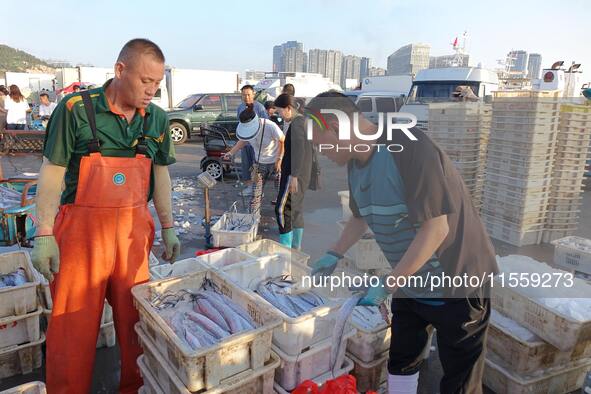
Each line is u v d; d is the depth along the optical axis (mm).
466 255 1766
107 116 2137
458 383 1995
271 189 5406
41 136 8508
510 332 2613
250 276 3135
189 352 1967
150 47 2037
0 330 2701
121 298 2418
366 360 2561
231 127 12398
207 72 19781
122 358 2555
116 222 2262
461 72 8859
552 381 2668
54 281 2270
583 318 2395
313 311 2287
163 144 2430
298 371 2334
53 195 2162
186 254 4965
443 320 1894
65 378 2326
